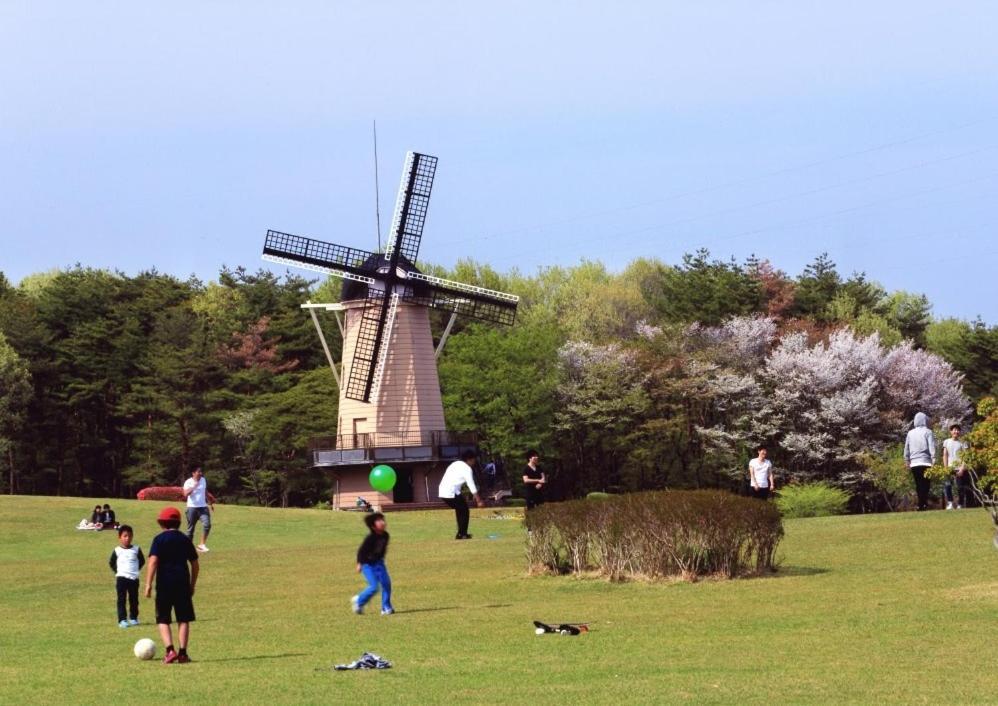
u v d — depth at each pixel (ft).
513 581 97.96
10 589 110.73
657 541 92.43
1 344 321.32
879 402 304.50
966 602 75.36
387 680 57.98
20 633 81.61
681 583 90.48
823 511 182.70
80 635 79.41
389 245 252.21
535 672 59.21
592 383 310.86
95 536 167.12
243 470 334.03
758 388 303.27
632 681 55.93
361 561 83.76
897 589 82.17
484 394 301.02
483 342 303.89
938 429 284.20
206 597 99.14
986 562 90.84
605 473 329.72
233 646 71.41
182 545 66.39
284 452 325.01
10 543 160.86
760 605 78.89
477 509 226.79
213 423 332.39
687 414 313.12
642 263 419.95
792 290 372.79
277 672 61.21
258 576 114.11
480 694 53.72
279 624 80.59
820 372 298.76
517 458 307.99
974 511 123.44
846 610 75.10
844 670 57.26
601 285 388.98
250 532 171.32
